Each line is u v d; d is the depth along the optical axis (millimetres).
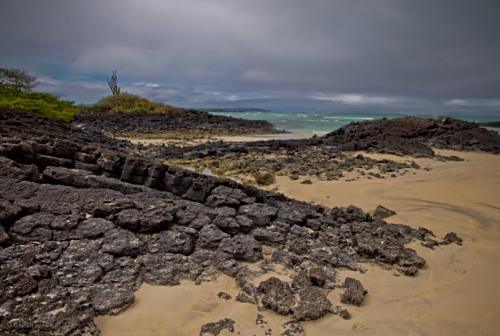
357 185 12836
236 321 4246
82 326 3836
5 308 3812
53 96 34938
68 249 4945
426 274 5824
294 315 4371
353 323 4379
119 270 4828
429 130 29688
